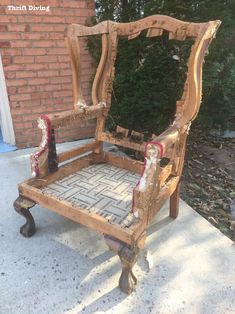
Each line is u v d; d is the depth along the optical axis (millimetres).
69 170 1761
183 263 1513
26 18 2490
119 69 2539
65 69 2771
